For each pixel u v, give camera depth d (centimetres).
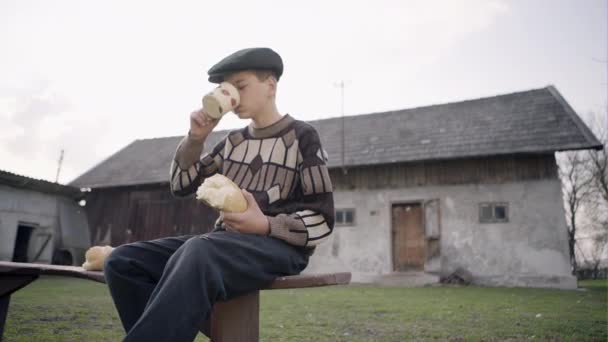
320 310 577
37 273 183
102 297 685
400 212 1340
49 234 1480
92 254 171
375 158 1387
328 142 1593
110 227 1691
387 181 1365
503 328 425
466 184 1277
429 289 1000
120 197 1716
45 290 790
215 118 150
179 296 104
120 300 143
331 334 395
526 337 379
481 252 1212
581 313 539
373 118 1709
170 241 151
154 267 145
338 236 1364
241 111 158
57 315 470
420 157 1311
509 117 1394
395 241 1320
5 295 202
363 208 1366
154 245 148
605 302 686
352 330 418
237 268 119
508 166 1245
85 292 770
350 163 1379
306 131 160
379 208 1348
